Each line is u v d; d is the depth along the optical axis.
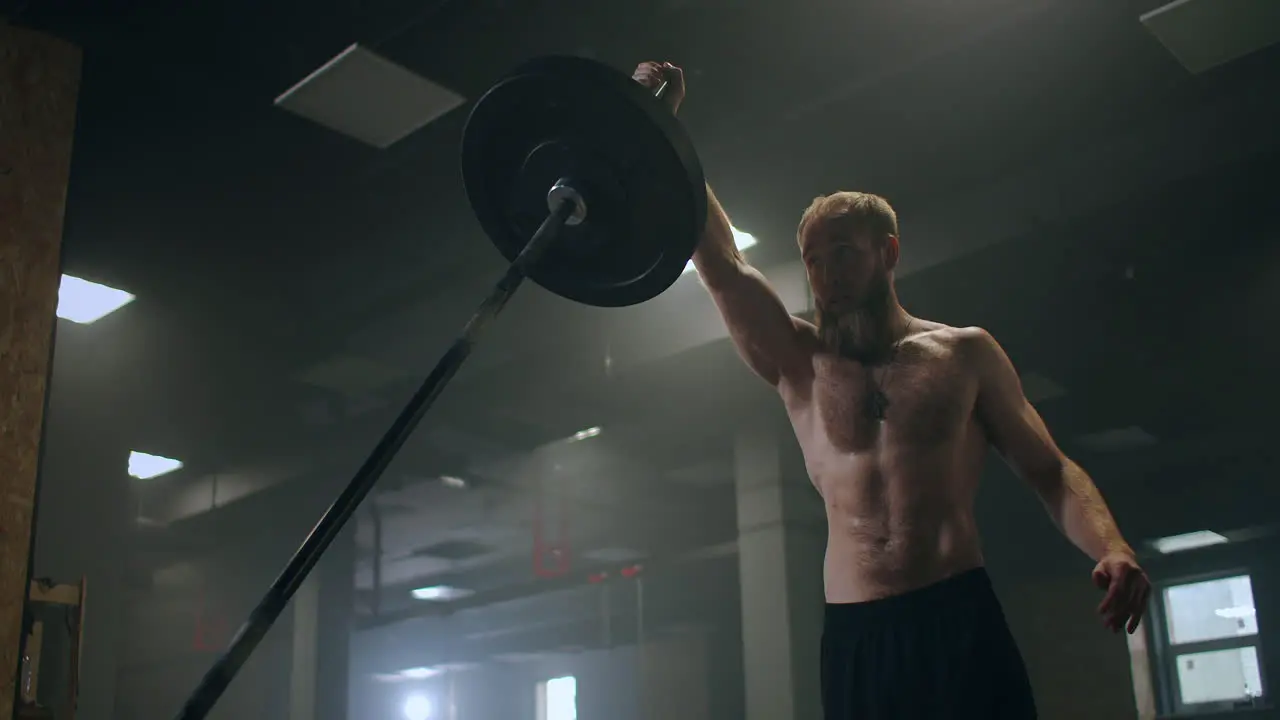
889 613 1.50
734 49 5.10
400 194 6.36
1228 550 11.30
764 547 8.80
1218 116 5.39
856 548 1.56
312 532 1.15
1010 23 4.89
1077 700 11.16
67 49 4.80
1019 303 6.80
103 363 8.02
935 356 1.61
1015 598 11.65
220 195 6.30
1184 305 6.81
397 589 16.91
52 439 7.67
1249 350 7.52
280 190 6.28
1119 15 4.81
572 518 13.03
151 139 5.72
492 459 10.71
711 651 15.18
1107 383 8.23
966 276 6.42
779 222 6.47
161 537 11.78
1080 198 5.80
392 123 5.32
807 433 1.67
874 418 1.59
